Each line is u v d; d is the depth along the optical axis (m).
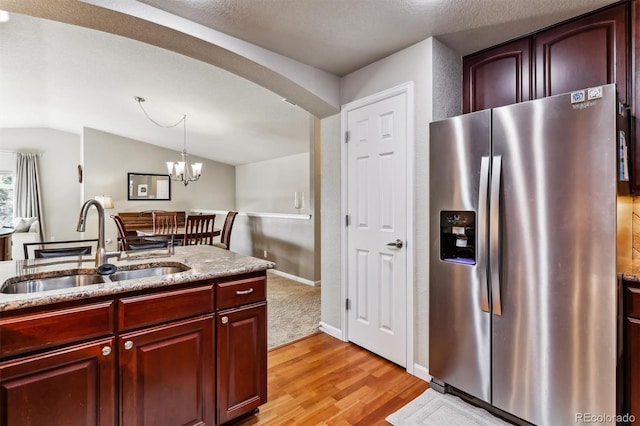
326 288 3.06
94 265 1.77
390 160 2.45
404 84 2.33
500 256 1.75
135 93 4.48
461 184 1.93
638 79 1.69
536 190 1.63
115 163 6.90
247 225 6.03
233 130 5.80
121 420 1.41
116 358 1.40
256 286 1.83
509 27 2.04
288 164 7.12
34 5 1.64
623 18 1.74
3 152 6.88
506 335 1.75
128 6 1.73
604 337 1.46
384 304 2.52
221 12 1.88
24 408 1.20
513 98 2.17
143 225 6.64
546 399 1.62
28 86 4.44
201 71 3.68
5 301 1.17
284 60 2.44
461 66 2.42
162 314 1.51
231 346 1.73
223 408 1.70
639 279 1.45
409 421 1.80
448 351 2.01
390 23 2.00
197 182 7.98
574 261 1.53
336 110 2.87
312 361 2.49
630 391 1.50
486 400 1.84
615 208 1.42
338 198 2.92
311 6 1.82
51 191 7.32
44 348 1.24
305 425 1.78
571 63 1.92
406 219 2.34
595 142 1.47
